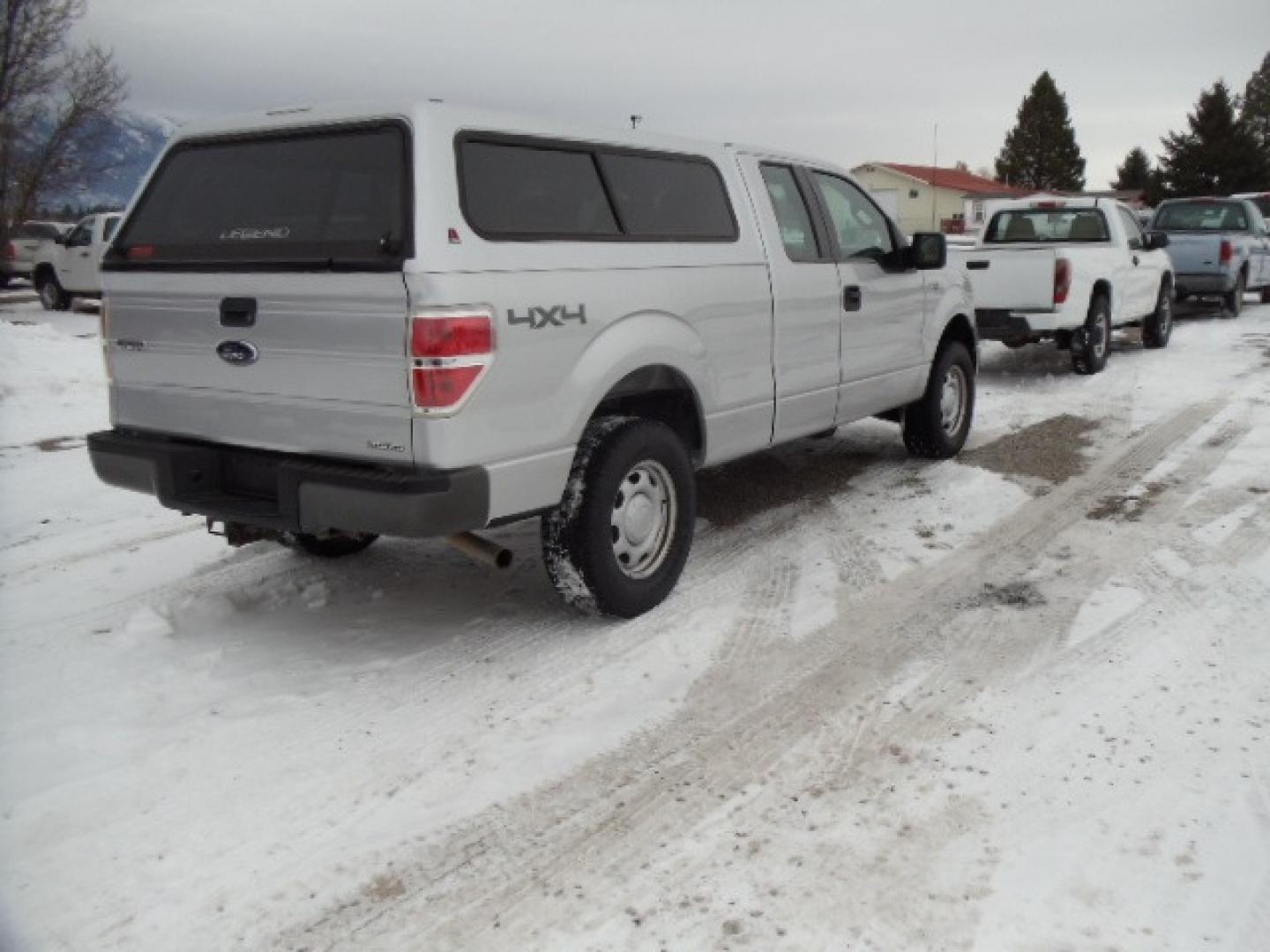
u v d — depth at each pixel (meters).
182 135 4.35
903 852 2.93
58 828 3.12
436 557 5.45
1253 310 17.30
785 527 5.88
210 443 4.27
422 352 3.56
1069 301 10.14
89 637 4.50
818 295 5.55
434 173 3.65
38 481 7.20
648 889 2.82
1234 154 64.00
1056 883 2.77
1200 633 4.27
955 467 7.09
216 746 3.58
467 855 2.99
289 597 4.94
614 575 4.36
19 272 22.94
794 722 3.68
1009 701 3.77
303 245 3.80
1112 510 6.00
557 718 3.74
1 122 16.53
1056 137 80.56
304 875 2.91
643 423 4.44
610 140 4.46
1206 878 2.78
